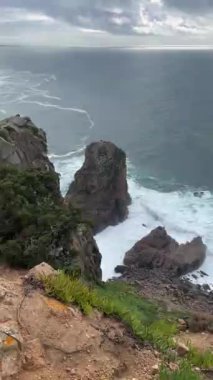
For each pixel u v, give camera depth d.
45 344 10.23
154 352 11.16
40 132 48.75
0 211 25.77
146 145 103.00
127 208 62.09
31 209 27.45
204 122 125.31
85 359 10.21
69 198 57.72
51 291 11.74
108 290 30.77
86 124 120.88
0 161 41.62
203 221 60.16
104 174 57.72
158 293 40.91
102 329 11.20
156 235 51.59
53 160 86.44
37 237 24.47
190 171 85.75
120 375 10.12
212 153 97.44
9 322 10.40
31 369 9.60
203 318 28.28
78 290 12.17
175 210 63.69
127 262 49.50
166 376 9.99
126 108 143.88
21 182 30.52
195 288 44.75
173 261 48.44
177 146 102.69
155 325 16.62
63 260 24.78
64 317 11.09
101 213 57.50
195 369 11.36
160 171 85.44
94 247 32.91
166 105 149.50
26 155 44.69
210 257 51.53
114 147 59.50
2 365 9.33
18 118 48.19
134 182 77.94
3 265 20.45
